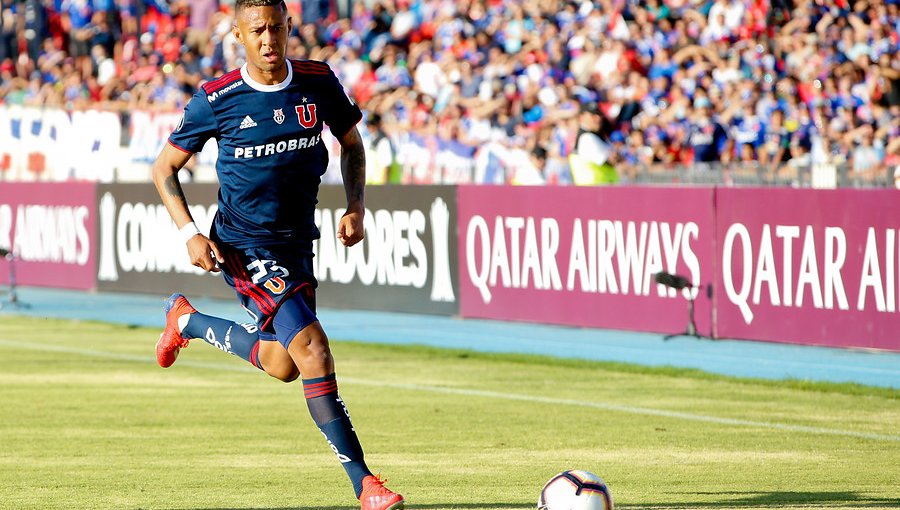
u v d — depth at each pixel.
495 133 49.75
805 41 49.44
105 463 20.09
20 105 56.97
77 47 74.44
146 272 48.84
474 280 39.72
